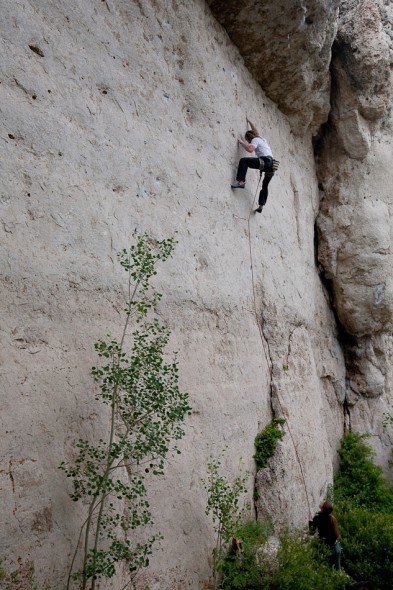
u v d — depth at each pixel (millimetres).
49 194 4340
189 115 6523
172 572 5051
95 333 4609
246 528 6320
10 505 3656
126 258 5109
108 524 4434
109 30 5273
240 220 7457
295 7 7465
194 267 6234
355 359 11914
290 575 5527
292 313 8945
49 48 4531
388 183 11312
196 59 6711
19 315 3938
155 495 5039
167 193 5891
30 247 4102
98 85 5055
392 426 11828
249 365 7195
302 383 8688
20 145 4137
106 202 4957
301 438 8055
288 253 9180
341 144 10883
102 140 5012
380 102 10484
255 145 7332
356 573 6969
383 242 11062
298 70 8625
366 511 8250
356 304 11219
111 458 4039
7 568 3559
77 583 4031
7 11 4172
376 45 9922
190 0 6668
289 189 9664
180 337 5797
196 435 5809
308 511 7797
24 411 3861
